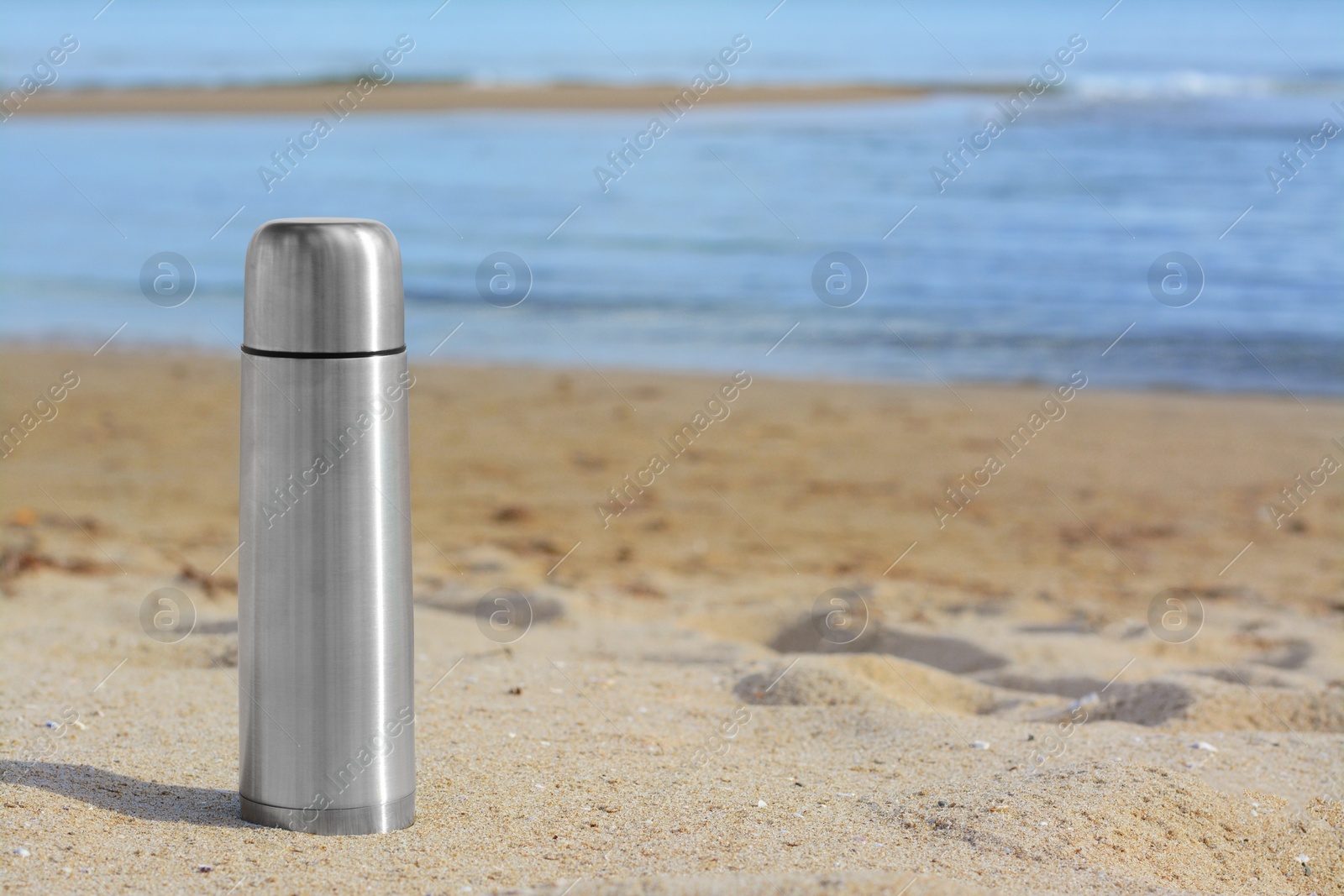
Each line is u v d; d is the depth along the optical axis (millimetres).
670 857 3318
